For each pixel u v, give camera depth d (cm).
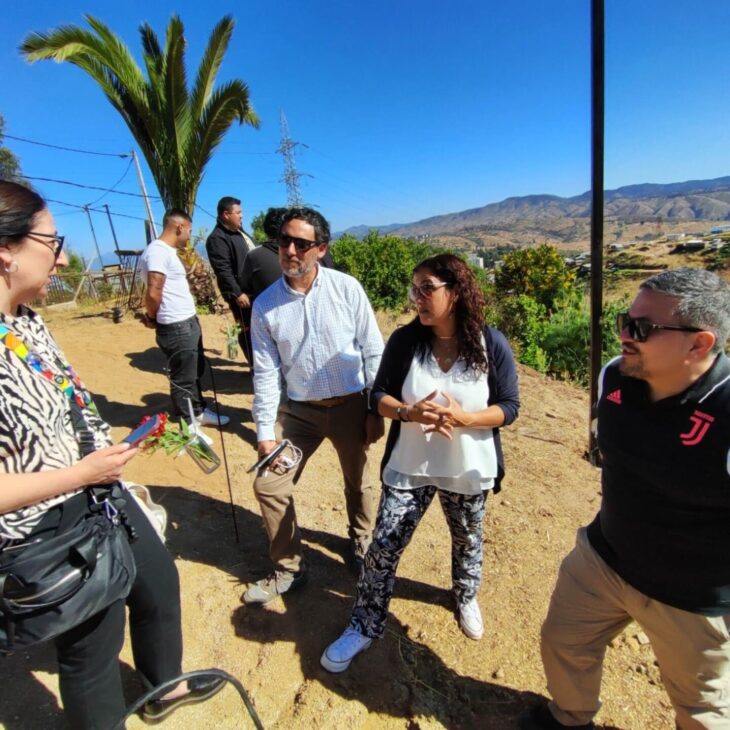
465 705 213
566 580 181
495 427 218
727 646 149
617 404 154
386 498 221
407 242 1619
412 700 212
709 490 136
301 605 258
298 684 217
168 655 183
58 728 189
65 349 687
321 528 326
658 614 155
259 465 229
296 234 224
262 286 432
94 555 135
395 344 219
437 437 213
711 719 157
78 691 149
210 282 1015
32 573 126
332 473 397
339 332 244
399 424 226
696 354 133
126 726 191
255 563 287
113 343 740
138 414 476
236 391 569
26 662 215
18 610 126
